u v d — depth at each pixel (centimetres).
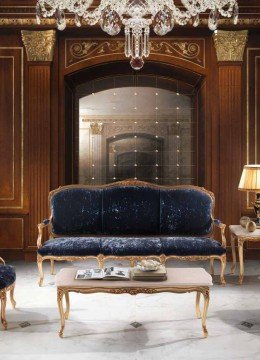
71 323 300
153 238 414
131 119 623
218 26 501
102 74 573
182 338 274
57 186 520
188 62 521
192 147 615
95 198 448
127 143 628
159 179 624
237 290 383
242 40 504
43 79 509
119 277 281
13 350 257
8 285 296
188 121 616
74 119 593
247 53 517
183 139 618
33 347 262
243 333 283
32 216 511
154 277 279
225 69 509
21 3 496
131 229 445
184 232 443
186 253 387
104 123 627
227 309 331
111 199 447
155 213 445
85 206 445
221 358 246
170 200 446
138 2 365
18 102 516
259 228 432
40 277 398
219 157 514
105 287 272
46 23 500
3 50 514
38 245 405
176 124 617
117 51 520
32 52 507
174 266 482
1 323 301
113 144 628
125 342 268
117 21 370
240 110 510
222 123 511
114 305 340
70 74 525
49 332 285
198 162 590
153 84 603
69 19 499
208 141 529
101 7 370
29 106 510
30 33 502
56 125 519
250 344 265
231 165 511
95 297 361
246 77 518
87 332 284
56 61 518
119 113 623
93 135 629
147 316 314
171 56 521
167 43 521
